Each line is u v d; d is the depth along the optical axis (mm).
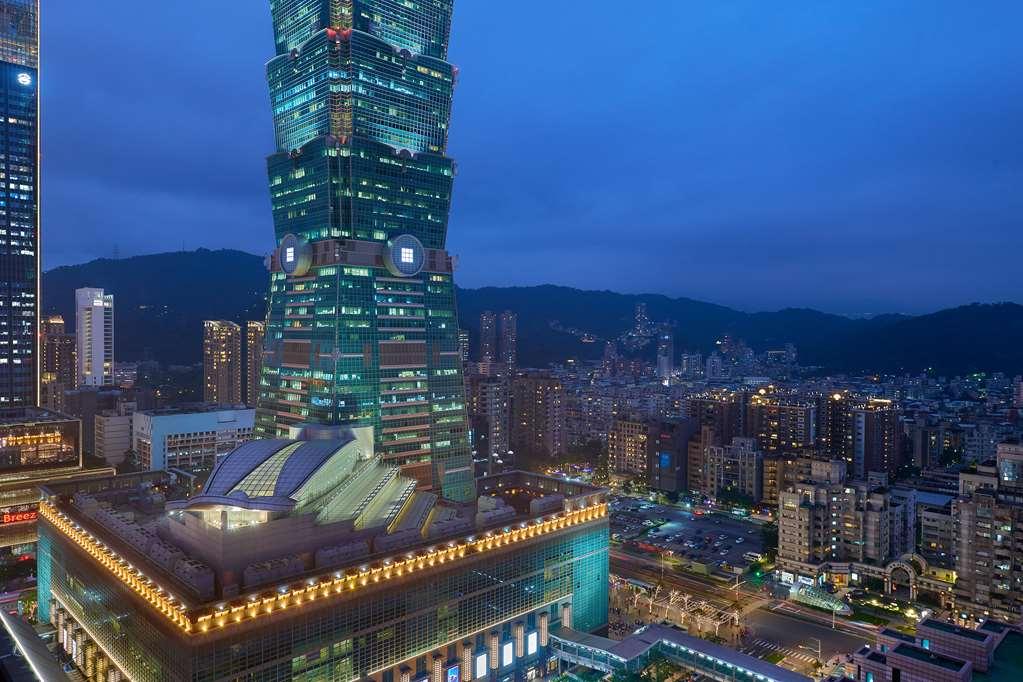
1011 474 195000
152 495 190750
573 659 158000
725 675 141625
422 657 141500
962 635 115250
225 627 112312
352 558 134875
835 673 159750
